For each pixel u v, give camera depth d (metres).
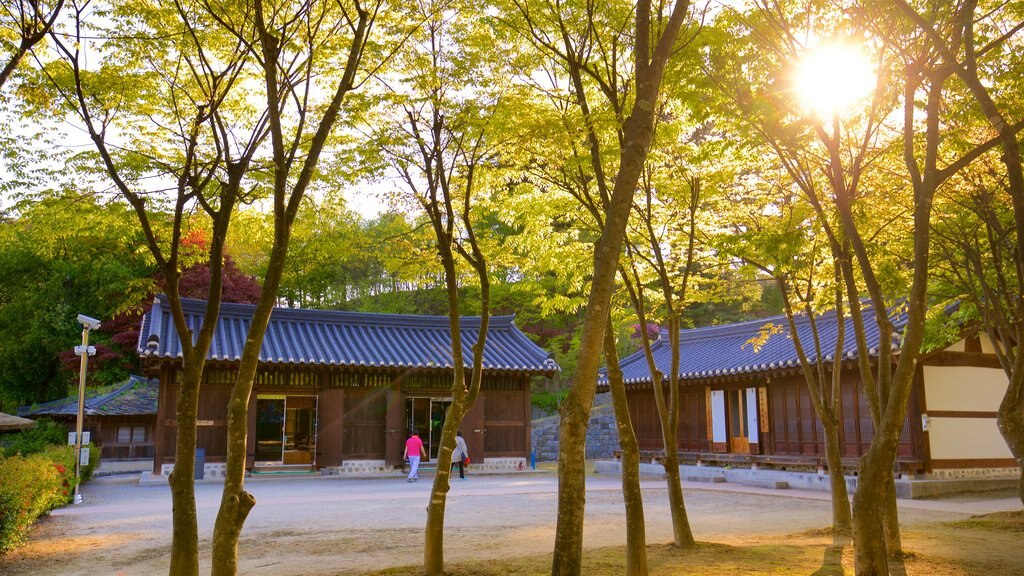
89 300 34.97
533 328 37.34
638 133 5.17
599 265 5.00
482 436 25.34
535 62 8.19
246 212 8.58
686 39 7.83
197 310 24.12
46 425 28.17
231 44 7.46
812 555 8.42
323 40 7.52
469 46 7.84
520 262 9.39
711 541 10.34
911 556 8.19
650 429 27.30
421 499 16.61
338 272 38.12
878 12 7.30
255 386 22.94
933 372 18.92
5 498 9.52
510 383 26.44
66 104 7.21
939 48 5.99
